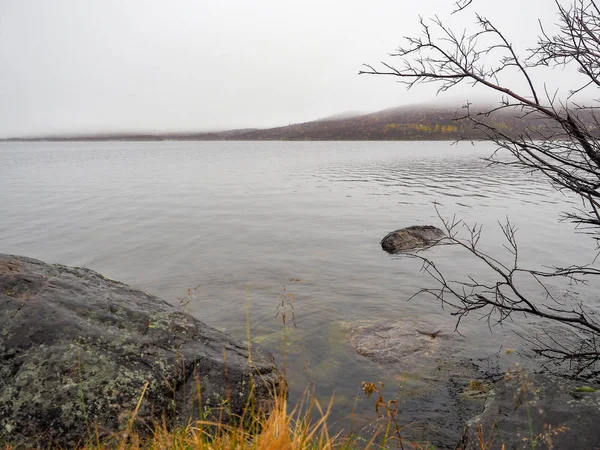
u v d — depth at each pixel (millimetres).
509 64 4152
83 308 4953
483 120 4680
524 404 4168
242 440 3107
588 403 3992
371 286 10625
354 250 14383
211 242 15781
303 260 13211
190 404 4477
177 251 14594
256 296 10078
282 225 18734
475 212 20641
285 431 3061
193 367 4832
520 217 19078
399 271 11867
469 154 83375
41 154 115438
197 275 11938
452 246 14352
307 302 9547
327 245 15156
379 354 6914
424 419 5254
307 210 22453
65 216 21094
